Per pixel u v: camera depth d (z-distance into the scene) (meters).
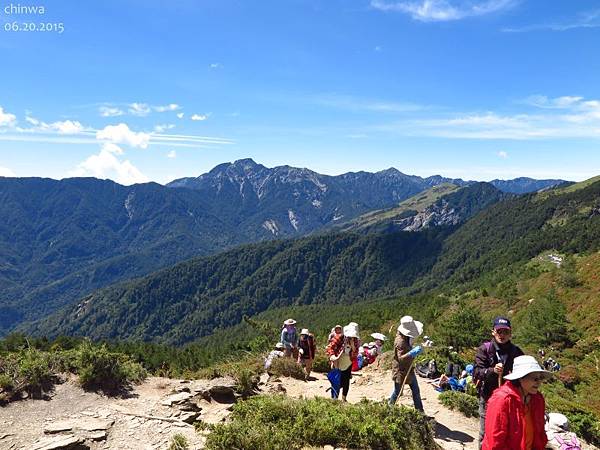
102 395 9.58
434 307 87.44
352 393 11.84
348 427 7.18
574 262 92.94
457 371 12.90
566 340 50.53
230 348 48.31
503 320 6.38
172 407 8.95
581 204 192.88
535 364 4.31
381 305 129.88
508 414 4.27
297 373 13.39
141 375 10.94
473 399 10.55
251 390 10.73
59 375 10.06
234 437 6.62
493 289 101.31
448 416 9.91
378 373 13.98
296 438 6.95
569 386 29.81
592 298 63.47
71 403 9.06
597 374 32.31
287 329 14.55
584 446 10.90
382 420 7.58
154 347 54.47
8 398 8.91
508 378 4.36
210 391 9.96
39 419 8.23
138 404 9.09
